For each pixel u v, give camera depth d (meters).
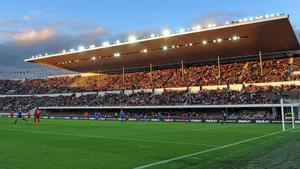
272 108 65.31
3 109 100.75
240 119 60.78
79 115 86.38
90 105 86.88
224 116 61.34
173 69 93.12
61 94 99.12
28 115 86.62
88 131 34.81
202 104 71.00
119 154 16.70
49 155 16.30
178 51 83.38
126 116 70.69
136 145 21.12
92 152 17.50
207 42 76.25
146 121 66.94
